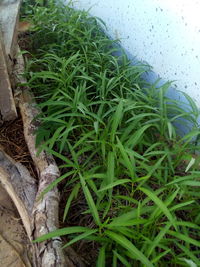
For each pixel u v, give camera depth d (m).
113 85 2.03
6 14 2.30
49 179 1.64
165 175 1.59
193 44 1.75
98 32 2.77
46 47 2.76
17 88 2.22
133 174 1.35
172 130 1.71
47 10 3.07
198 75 1.79
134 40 2.42
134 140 1.53
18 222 1.72
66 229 1.24
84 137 1.64
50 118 1.77
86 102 1.95
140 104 1.93
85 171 1.61
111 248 1.37
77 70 2.19
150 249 1.16
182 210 1.59
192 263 1.08
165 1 1.89
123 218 1.22
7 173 1.72
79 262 1.39
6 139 2.08
